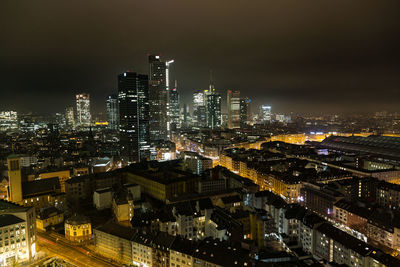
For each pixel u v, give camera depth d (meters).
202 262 174.88
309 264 196.62
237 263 167.50
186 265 181.00
